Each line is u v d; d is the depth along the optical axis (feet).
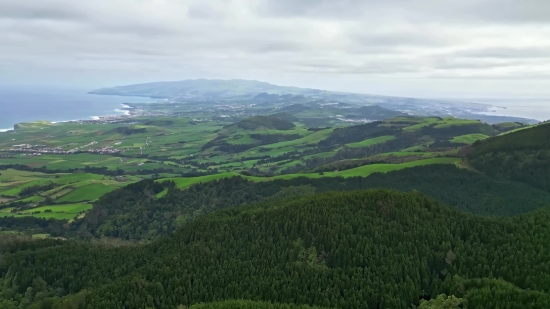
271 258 320.29
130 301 286.87
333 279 290.76
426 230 316.40
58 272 343.67
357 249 306.14
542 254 275.18
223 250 340.59
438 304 249.55
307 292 284.41
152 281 307.78
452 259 292.61
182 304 281.13
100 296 293.84
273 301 286.05
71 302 287.89
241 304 265.95
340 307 267.80
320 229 332.39
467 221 329.72
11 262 353.51
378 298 269.64
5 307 297.12
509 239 300.61
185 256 337.31
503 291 245.65
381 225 326.44
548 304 229.45
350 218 339.77
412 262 289.53
